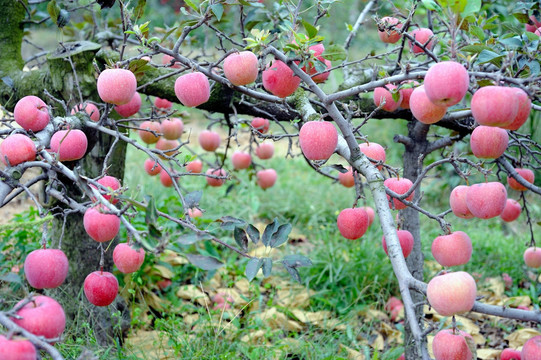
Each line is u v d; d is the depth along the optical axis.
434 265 4.18
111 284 1.80
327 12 2.30
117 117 2.84
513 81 1.57
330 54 2.05
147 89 2.79
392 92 1.97
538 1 2.42
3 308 2.81
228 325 3.13
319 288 3.84
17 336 1.26
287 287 3.85
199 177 5.65
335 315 3.54
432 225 4.87
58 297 2.87
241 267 4.06
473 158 4.84
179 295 3.71
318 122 1.81
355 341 3.11
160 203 4.45
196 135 7.50
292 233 4.68
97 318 2.87
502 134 1.81
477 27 1.93
